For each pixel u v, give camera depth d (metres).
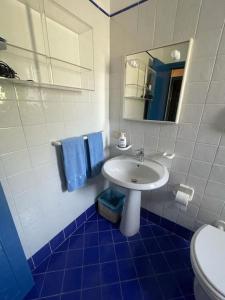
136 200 1.39
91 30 1.16
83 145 1.31
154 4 1.09
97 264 1.25
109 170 1.32
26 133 0.97
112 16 1.30
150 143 1.41
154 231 1.57
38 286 1.11
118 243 1.44
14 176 0.96
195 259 0.86
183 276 1.19
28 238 1.12
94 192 1.71
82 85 1.24
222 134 1.06
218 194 1.19
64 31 1.03
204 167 1.19
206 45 0.98
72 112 1.23
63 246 1.39
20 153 0.96
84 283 1.13
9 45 0.71
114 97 1.51
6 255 0.88
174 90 1.15
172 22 1.05
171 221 1.53
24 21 0.83
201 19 0.96
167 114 1.22
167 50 1.11
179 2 1.00
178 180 1.35
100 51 1.32
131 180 1.40
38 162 1.08
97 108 1.45
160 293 1.08
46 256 1.29
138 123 1.43
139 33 1.21
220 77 0.98
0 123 0.84
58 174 1.24
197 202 1.31
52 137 1.13
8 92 0.84
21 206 1.03
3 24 0.76
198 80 1.06
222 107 1.02
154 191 1.54
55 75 1.04
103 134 1.60
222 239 0.97
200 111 1.10
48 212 1.23
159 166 1.34
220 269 0.81
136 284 1.13
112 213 1.61
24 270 1.00
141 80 1.29
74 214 1.50
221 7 0.89
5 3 0.75
